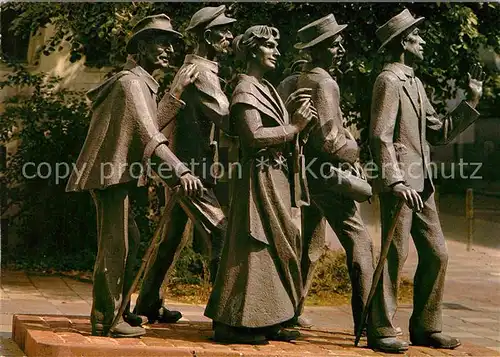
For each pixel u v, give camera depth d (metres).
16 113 18.42
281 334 10.00
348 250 10.33
